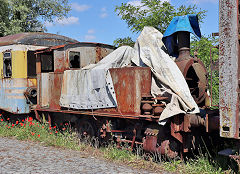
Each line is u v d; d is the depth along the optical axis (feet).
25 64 31.68
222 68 15.15
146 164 18.97
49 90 28.14
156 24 32.24
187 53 21.63
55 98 27.40
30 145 25.55
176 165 18.56
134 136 21.03
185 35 21.62
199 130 20.30
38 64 29.81
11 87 31.78
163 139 19.42
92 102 23.36
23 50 31.60
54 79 27.50
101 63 24.11
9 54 32.07
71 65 28.09
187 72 21.93
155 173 17.17
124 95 21.31
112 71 22.22
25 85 31.53
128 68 21.08
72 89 25.22
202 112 19.27
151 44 21.70
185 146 19.17
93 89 23.34
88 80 23.80
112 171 17.44
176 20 21.98
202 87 20.83
